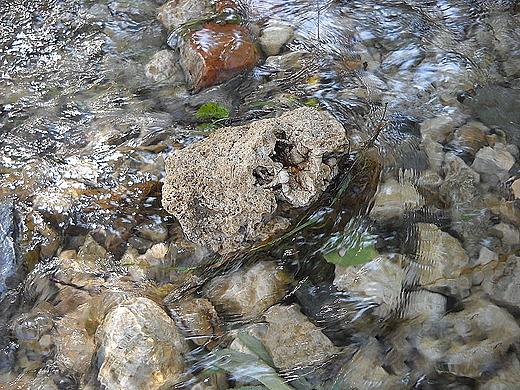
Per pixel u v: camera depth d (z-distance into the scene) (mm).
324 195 771
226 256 752
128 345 680
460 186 802
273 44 957
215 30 958
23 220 789
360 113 870
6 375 696
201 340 699
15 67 968
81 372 691
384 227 766
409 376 675
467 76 917
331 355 688
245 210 744
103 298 735
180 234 776
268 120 779
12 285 752
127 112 896
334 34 977
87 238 783
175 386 671
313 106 874
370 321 707
